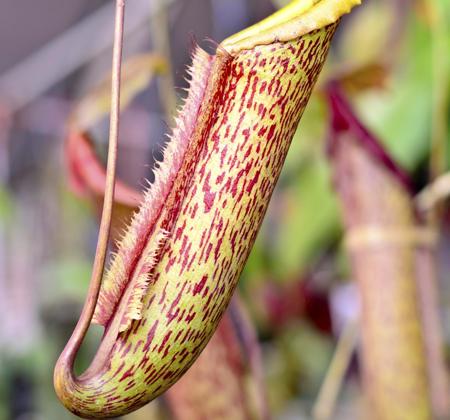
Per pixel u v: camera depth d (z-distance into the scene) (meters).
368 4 1.13
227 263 0.45
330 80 0.64
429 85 0.87
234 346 0.61
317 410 0.76
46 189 1.41
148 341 0.45
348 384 1.21
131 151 1.10
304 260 1.11
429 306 0.67
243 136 0.45
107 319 0.45
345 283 1.13
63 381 0.44
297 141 1.09
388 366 0.65
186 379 0.60
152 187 0.45
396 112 0.89
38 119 1.33
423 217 0.66
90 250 1.43
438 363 0.67
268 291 1.15
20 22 1.57
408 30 0.92
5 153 1.33
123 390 0.45
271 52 0.45
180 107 0.46
